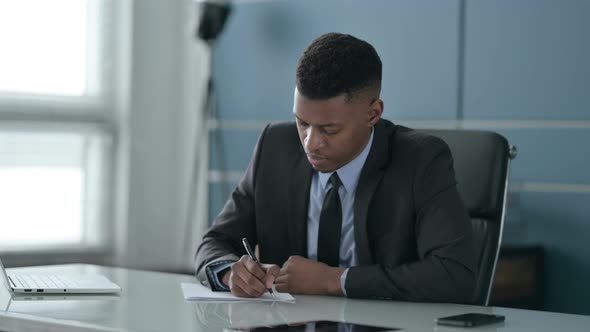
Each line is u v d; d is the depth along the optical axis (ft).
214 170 14.49
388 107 12.57
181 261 15.20
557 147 11.17
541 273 11.22
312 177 6.64
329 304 5.48
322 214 6.44
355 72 5.77
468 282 5.92
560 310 11.14
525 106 11.40
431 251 6.04
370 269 5.85
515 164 11.51
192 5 15.17
